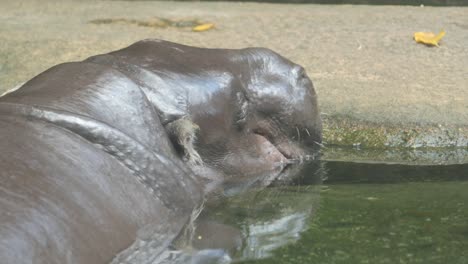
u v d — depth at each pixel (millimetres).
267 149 15242
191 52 14523
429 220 11836
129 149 11562
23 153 10047
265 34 23844
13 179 9477
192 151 12914
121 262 9984
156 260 10328
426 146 16828
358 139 16984
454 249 10492
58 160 10328
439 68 20391
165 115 13008
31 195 9398
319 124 16094
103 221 10156
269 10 28391
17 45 21859
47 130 10758
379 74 19859
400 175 14711
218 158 14195
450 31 24188
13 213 8945
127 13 27781
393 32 24031
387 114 17391
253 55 15266
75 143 10883
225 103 14164
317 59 21047
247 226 11711
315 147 16094
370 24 25312
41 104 11391
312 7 29094
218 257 10477
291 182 14352
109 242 10047
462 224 11578
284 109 15336
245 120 14797
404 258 10195
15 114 10961
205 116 13766
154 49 14195
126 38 23156
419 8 28391
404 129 16984
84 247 9484
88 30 24391
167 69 13711
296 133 15688
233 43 22609
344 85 19000
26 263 8453
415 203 12742
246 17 26812
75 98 11805
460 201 12852
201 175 13656
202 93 13758
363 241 10891
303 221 11883
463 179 14367
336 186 13984
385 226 11508
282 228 11617
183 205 12141
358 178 14555
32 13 27656
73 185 10125
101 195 10500
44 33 23703
